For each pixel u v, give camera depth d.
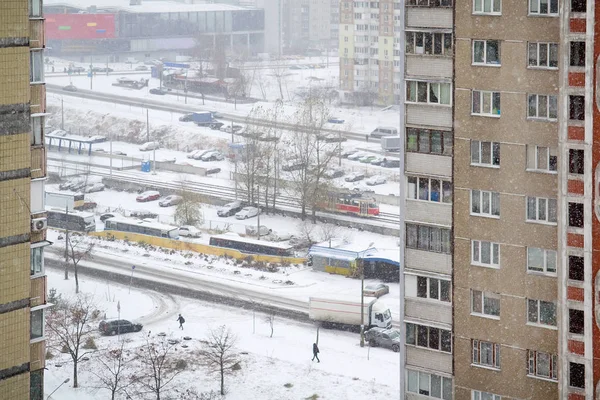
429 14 96.75
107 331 168.25
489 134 94.62
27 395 93.62
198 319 178.12
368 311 168.88
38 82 93.19
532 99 92.38
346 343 164.62
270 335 168.38
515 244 94.38
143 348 161.50
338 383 147.38
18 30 89.44
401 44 98.56
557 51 90.81
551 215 92.62
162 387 142.88
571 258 89.56
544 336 93.69
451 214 97.50
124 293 192.75
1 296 90.81
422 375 100.69
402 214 100.00
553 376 93.75
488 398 97.31
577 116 88.38
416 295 100.38
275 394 144.25
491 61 93.88
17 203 91.19
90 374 150.62
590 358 88.81
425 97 97.94
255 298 189.50
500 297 95.81
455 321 98.00
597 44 85.62
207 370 152.88
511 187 94.06
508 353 95.81
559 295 90.50
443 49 96.62
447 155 97.50
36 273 94.44
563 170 89.06
